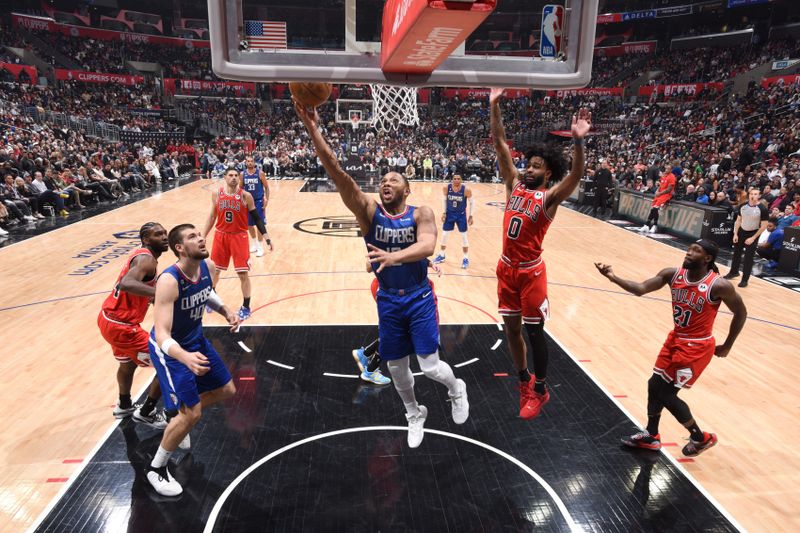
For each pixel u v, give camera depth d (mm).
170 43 37312
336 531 3432
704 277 3998
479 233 13641
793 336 6941
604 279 9398
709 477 4055
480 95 34375
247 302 7145
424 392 5273
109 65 34406
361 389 5309
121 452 4219
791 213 10383
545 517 3594
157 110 32969
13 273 9062
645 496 3822
